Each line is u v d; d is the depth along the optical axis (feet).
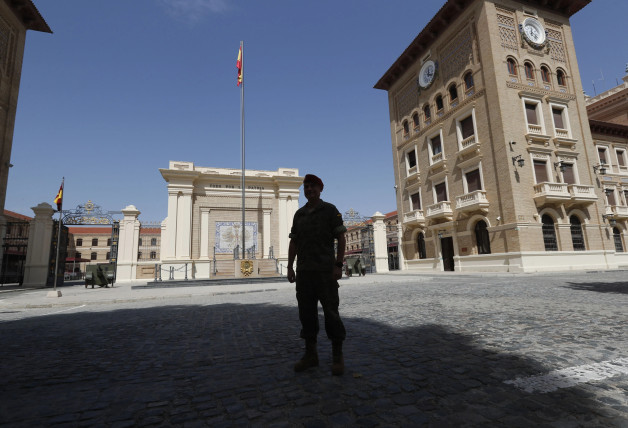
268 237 82.58
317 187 9.93
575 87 72.23
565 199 61.67
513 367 8.83
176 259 72.64
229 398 7.50
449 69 77.36
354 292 32.78
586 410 6.28
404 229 91.97
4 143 69.62
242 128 71.20
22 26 75.31
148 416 6.74
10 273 76.38
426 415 6.30
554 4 74.13
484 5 67.21
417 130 88.94
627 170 86.79
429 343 11.68
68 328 17.49
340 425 6.01
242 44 77.30
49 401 7.64
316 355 9.39
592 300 20.15
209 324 17.46
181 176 76.69
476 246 68.28
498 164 63.41
